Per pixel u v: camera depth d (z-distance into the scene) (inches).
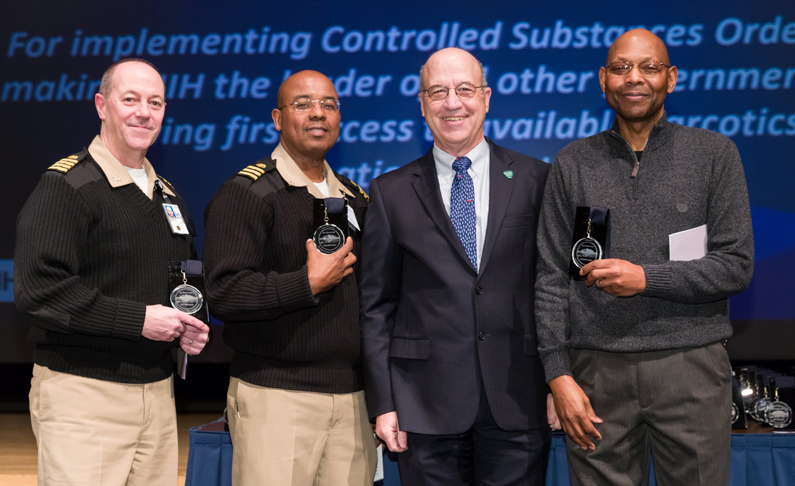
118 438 66.7
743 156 159.9
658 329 63.4
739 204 62.8
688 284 60.3
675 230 63.7
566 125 164.4
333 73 167.8
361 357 77.0
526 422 68.2
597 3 162.4
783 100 158.2
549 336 65.0
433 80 71.7
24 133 169.9
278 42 167.9
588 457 65.8
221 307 70.9
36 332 66.4
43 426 64.9
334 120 81.7
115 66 72.3
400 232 72.1
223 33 168.6
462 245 70.4
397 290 75.5
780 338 158.4
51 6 169.3
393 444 70.1
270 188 76.0
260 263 74.0
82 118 169.5
